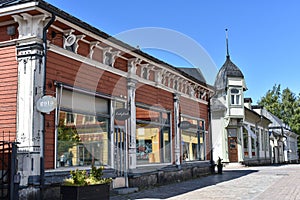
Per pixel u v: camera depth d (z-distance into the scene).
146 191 13.45
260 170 26.11
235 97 32.12
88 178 9.65
